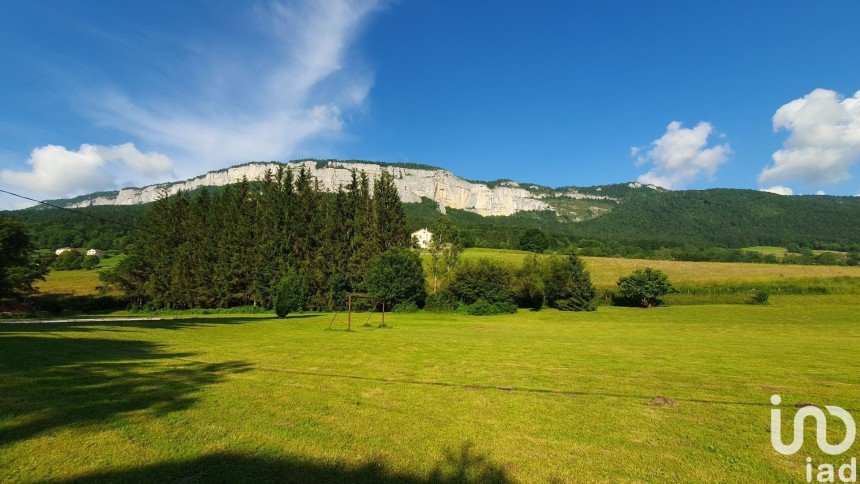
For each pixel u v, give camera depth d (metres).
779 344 20.20
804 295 50.91
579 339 21.95
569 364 13.27
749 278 56.56
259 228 49.56
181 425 6.57
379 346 16.94
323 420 7.09
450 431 6.73
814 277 55.25
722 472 5.45
